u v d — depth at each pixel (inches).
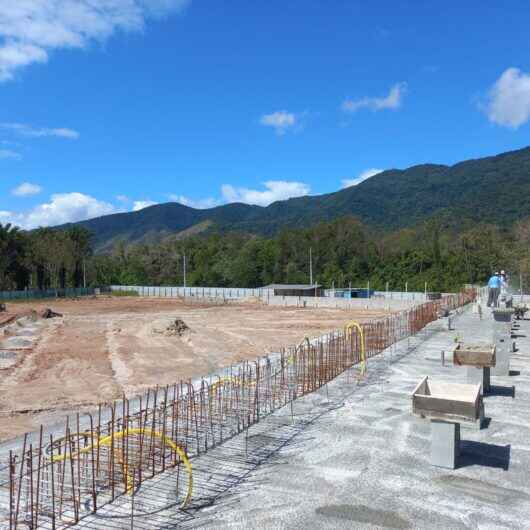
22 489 325.7
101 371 792.3
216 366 832.3
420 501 312.8
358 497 317.7
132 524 280.1
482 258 2928.2
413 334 936.3
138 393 628.7
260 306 2274.9
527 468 358.0
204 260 3949.3
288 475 347.9
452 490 326.6
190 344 1058.7
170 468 354.3
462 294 1641.2
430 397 350.3
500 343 611.5
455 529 282.2
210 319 1628.9
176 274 4010.8
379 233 4943.4
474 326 1038.4
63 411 544.7
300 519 291.9
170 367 820.6
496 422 449.7
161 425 438.0
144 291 3201.3
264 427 441.4
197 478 342.0
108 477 338.0
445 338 897.5
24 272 3176.7
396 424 450.0
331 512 299.9
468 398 370.6
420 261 3102.9
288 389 562.3
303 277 3410.4
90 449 323.9
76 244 3437.5
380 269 3277.6
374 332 888.3
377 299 2213.3
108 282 3998.5
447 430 356.8
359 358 720.3
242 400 511.8
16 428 481.7
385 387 573.6
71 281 3459.6
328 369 639.1
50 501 307.6
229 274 3607.3
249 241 4097.0
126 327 1344.7
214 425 443.2
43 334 1212.5
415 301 2017.7
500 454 381.7
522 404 500.4
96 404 573.6
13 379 735.1
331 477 345.1
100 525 284.7
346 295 2539.4
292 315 1781.5
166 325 1181.7
